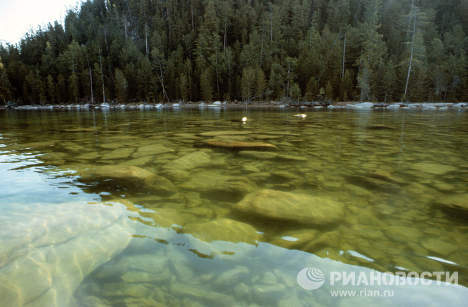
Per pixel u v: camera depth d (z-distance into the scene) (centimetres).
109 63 4766
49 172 271
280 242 144
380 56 3994
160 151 389
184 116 1402
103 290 107
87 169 283
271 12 5203
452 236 150
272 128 738
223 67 4241
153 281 112
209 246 139
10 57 4878
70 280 112
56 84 4297
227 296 103
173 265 123
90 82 4391
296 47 4578
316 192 223
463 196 210
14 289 104
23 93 4353
